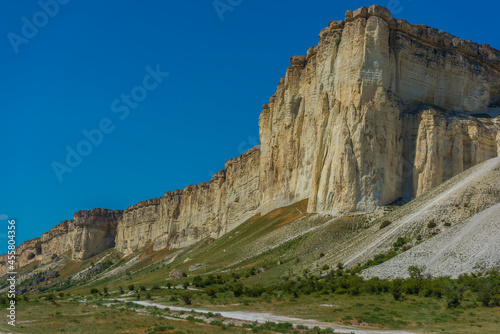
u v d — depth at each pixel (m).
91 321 47.06
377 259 71.56
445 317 43.59
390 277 63.28
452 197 79.25
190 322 46.12
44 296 94.00
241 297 67.62
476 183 80.19
